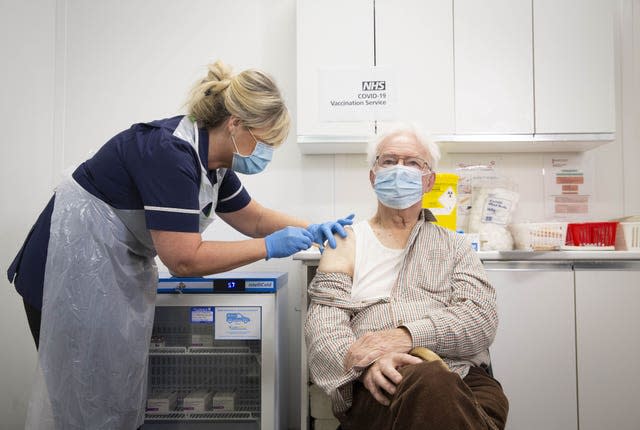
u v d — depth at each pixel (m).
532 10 1.94
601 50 1.93
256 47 2.27
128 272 1.29
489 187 2.17
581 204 2.21
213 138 1.29
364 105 1.94
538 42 1.93
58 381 1.21
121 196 1.24
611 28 1.93
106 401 1.26
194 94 1.28
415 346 1.09
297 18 1.95
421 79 1.93
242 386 1.78
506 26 1.94
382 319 1.22
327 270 1.28
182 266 1.19
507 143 2.02
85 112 2.27
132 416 1.33
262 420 1.62
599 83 1.93
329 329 1.15
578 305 1.61
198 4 2.28
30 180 2.04
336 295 1.23
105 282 1.24
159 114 2.27
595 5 1.93
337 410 1.11
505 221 1.93
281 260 2.20
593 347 1.60
